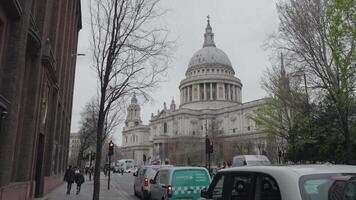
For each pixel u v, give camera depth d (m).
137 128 165.88
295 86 28.33
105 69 14.48
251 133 104.38
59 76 25.83
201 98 132.38
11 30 12.23
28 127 16.33
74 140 141.25
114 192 26.81
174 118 130.75
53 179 26.23
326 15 19.27
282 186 4.38
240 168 5.69
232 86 133.75
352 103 20.00
